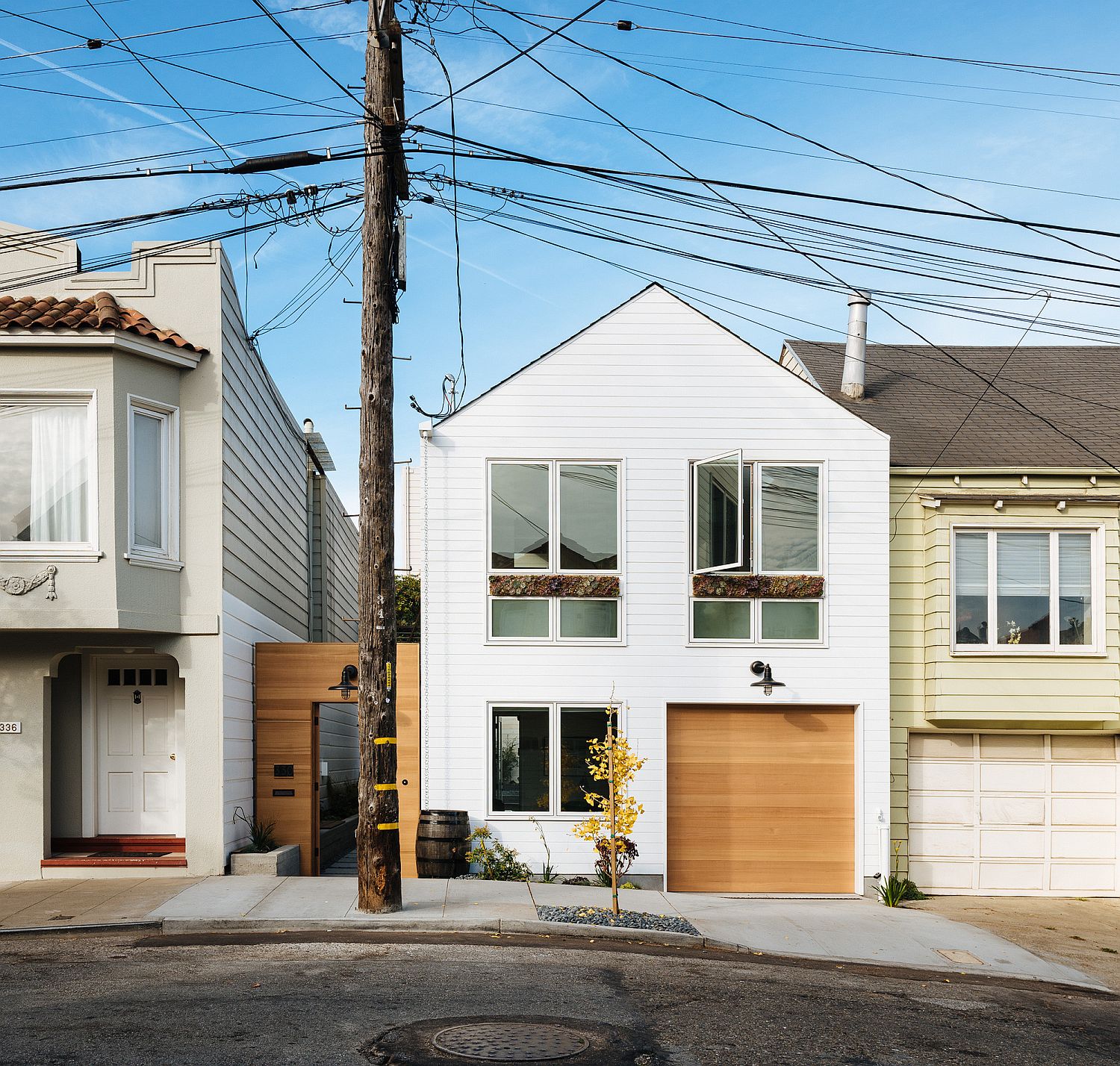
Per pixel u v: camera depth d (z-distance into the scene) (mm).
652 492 14734
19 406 12445
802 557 14820
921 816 15477
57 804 13844
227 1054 6473
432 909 11258
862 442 14992
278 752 14766
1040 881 15508
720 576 14633
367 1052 6617
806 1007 8477
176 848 13656
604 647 14508
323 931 10461
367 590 11117
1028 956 11867
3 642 13023
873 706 14711
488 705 14367
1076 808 15633
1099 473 15344
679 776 14586
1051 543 15469
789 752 14719
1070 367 19219
